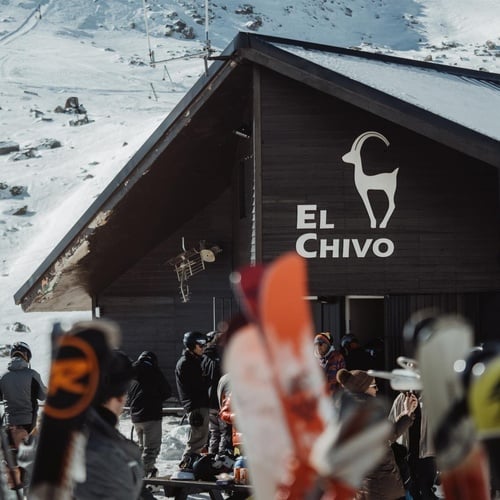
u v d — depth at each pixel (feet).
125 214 86.48
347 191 74.02
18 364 53.67
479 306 74.02
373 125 74.02
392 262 73.92
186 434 70.44
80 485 20.79
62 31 436.35
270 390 8.57
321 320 77.82
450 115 66.33
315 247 74.08
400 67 87.92
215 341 58.03
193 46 437.17
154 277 99.71
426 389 9.22
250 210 80.43
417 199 74.02
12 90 301.63
